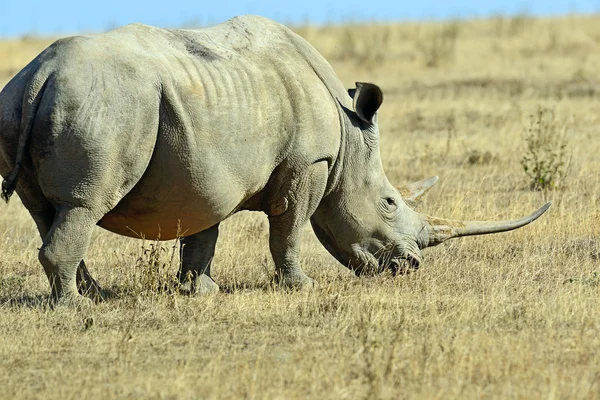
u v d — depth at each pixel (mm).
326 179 35000
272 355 27000
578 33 130500
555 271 37250
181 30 33094
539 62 109312
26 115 29750
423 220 37188
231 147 31984
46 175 30125
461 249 41406
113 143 29969
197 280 35000
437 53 114250
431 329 29391
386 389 23859
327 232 36906
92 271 38312
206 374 24938
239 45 33562
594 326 29516
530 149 55938
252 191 33438
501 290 33812
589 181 52438
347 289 34594
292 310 31828
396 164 59250
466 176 55719
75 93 29656
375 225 36250
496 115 75438
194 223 32719
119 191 30641
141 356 27219
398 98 88125
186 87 31094
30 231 46938
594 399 23484
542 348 27141
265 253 41438
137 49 31000
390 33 139875
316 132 34094
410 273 36719
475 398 23609
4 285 35781
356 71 109875
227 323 30578
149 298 33000
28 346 28016
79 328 29750
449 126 72000
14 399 23812
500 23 137500
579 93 86750
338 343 27297
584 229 43000
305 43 35344
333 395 23703
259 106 32719
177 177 31281
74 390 24297
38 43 135875
